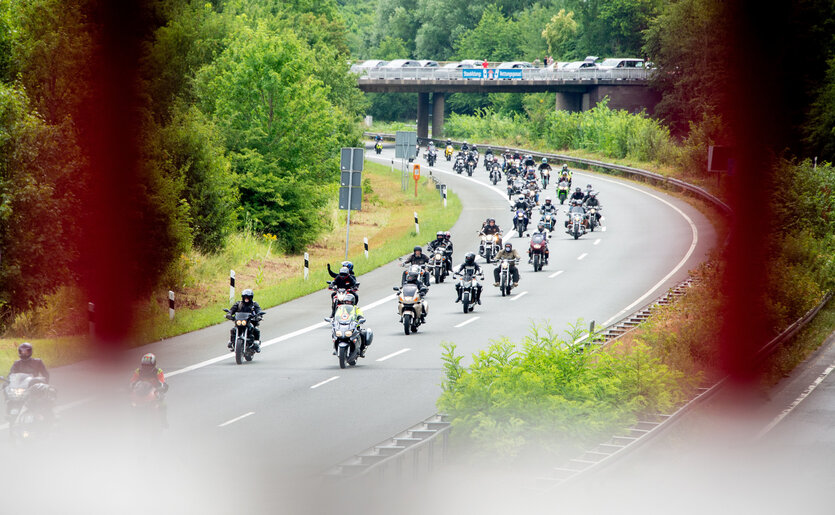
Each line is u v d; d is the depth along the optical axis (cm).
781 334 6306
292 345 6525
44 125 7256
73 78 8262
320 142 12225
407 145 16975
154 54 10731
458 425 4000
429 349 6322
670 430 4359
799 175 10656
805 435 4572
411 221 13850
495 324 7131
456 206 14800
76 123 8306
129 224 8100
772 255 8319
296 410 4734
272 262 10594
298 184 11719
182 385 5275
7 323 7169
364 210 15462
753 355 5650
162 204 8306
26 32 8138
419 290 6925
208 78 12425
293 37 12169
